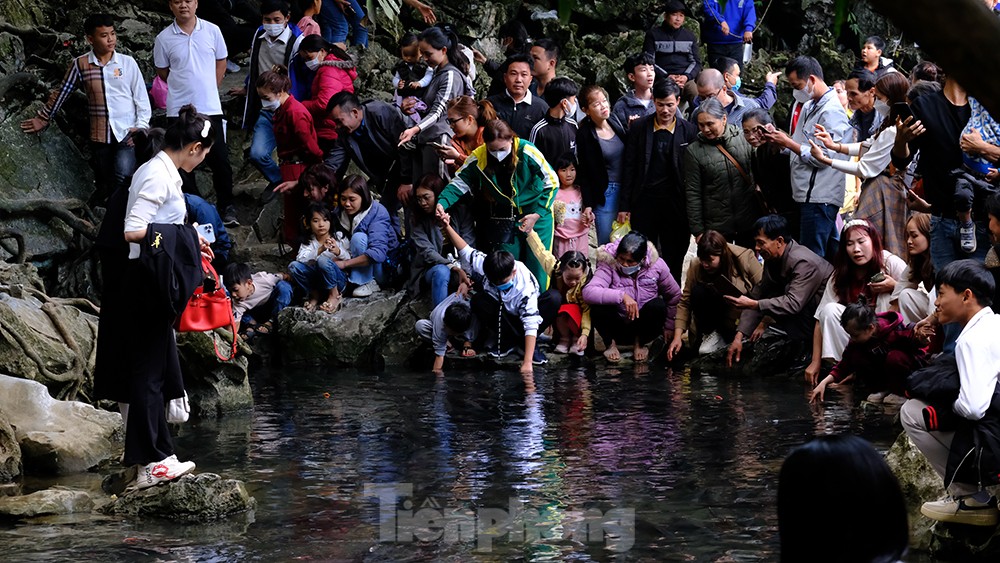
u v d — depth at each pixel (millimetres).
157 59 17312
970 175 10758
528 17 23938
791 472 2945
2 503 8555
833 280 13203
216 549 7609
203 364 11984
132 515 8492
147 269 8383
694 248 18234
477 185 15492
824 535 2877
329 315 15445
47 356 11359
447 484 9148
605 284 15133
